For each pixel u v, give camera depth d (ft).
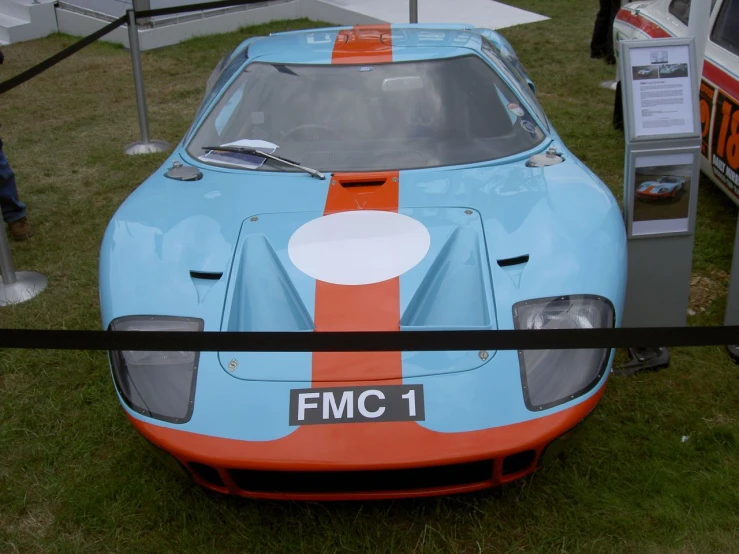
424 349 6.00
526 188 8.73
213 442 6.43
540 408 6.52
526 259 7.66
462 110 10.04
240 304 7.41
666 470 7.77
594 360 6.91
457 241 7.95
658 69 8.46
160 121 22.18
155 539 7.33
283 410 6.47
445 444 6.27
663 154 8.61
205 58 28.91
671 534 7.04
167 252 8.00
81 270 13.34
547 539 7.04
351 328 6.97
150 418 6.68
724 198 14.51
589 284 7.29
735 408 8.86
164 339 6.15
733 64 12.75
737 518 7.18
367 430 6.32
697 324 10.54
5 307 12.20
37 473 8.37
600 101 21.48
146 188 9.50
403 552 7.04
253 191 9.05
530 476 7.79
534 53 27.04
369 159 9.47
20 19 33.94
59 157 19.45
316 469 6.25
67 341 6.22
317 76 10.57
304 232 8.15
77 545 7.27
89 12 32.71
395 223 8.20
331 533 7.18
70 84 26.61
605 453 8.12
